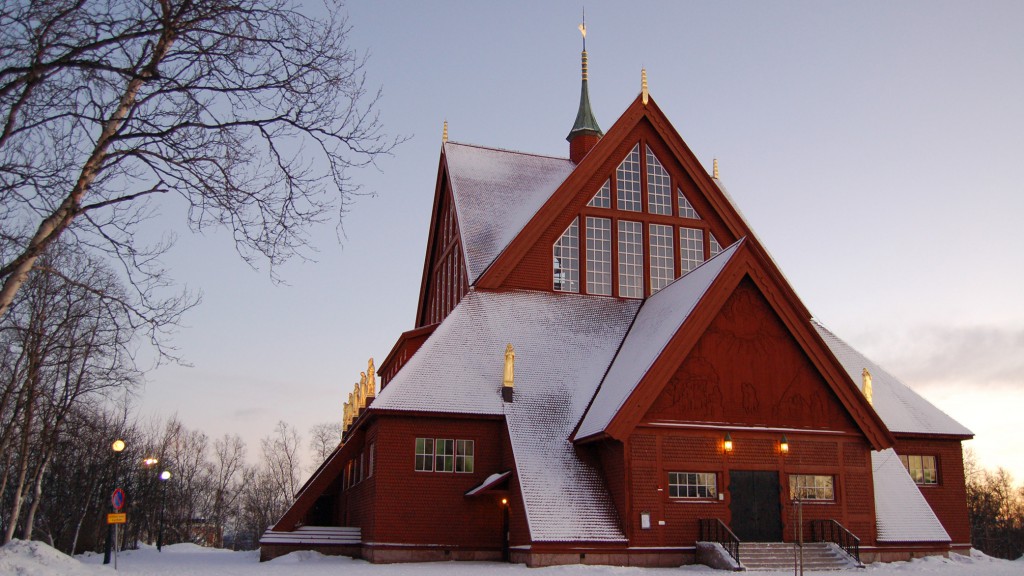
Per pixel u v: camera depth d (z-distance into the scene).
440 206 54.97
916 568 31.72
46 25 12.87
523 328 40.81
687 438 33.00
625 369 36.00
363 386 45.44
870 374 42.66
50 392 41.00
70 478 58.00
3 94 12.58
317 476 40.34
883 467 38.19
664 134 47.16
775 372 34.47
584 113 57.06
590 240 44.91
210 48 13.67
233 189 14.23
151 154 13.78
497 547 35.09
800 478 33.97
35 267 13.30
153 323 14.58
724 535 32.19
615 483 32.88
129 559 41.16
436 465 35.44
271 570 29.89
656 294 43.19
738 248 34.66
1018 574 29.44
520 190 51.62
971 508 97.81
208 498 115.75
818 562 31.88
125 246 14.30
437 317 53.56
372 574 27.89
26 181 13.38
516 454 34.16
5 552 23.95
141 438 80.06
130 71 13.02
